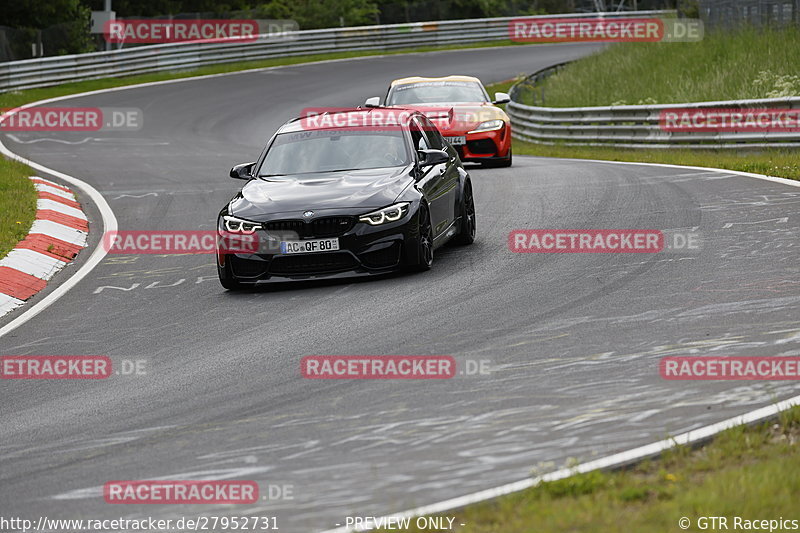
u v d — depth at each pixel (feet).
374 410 69.15
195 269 125.70
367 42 540.93
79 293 116.98
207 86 424.05
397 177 114.21
